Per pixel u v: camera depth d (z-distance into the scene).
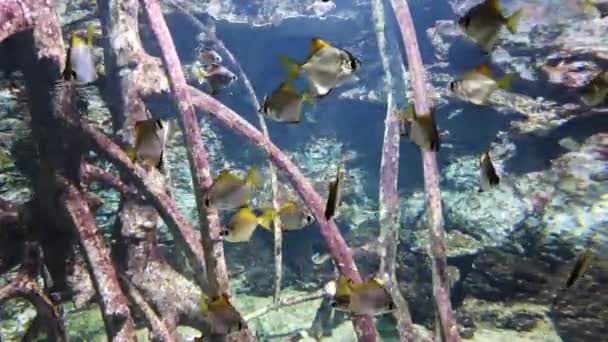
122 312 1.15
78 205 1.29
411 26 1.27
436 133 0.79
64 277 1.40
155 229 1.43
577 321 1.58
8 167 1.65
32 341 1.43
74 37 0.91
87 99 1.88
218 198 0.94
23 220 1.32
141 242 1.39
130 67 1.46
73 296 1.43
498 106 2.02
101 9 1.50
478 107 2.04
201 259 1.26
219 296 0.86
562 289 1.62
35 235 1.34
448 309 1.07
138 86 1.44
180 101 1.20
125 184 1.42
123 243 1.39
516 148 2.02
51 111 1.32
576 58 1.95
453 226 1.92
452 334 1.06
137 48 1.49
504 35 2.09
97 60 1.77
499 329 1.72
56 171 1.31
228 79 1.26
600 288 1.53
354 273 1.26
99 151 1.35
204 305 0.87
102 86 1.73
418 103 1.20
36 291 1.27
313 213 1.32
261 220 0.99
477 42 0.84
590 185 1.80
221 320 0.86
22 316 1.80
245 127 1.44
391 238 1.35
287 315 1.96
